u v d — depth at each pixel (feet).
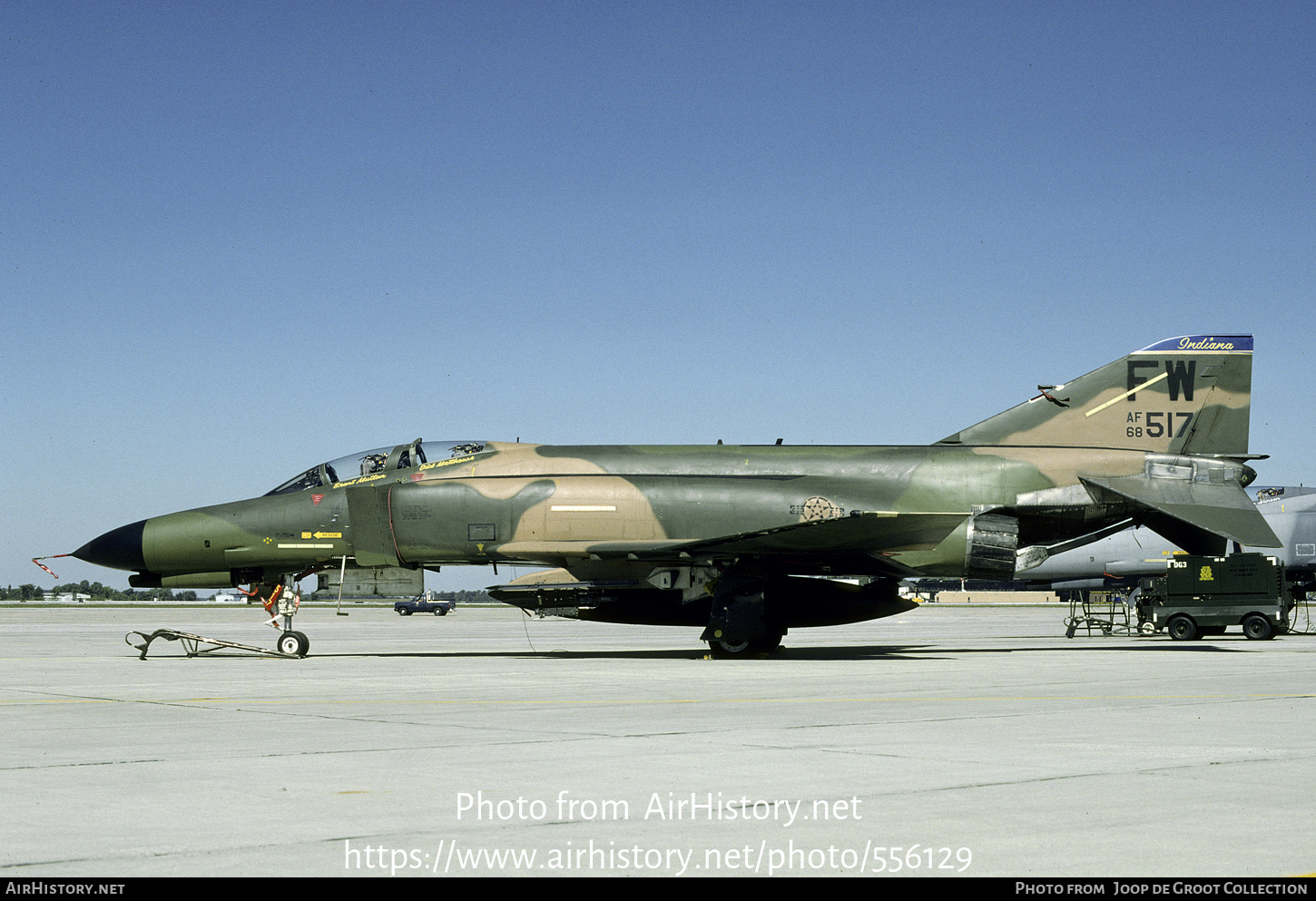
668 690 44.04
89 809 19.95
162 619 180.45
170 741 28.78
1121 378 73.97
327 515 70.23
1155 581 89.51
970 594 407.85
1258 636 86.17
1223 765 24.75
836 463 71.00
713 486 68.74
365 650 79.51
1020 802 20.62
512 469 70.64
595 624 140.67
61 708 37.47
